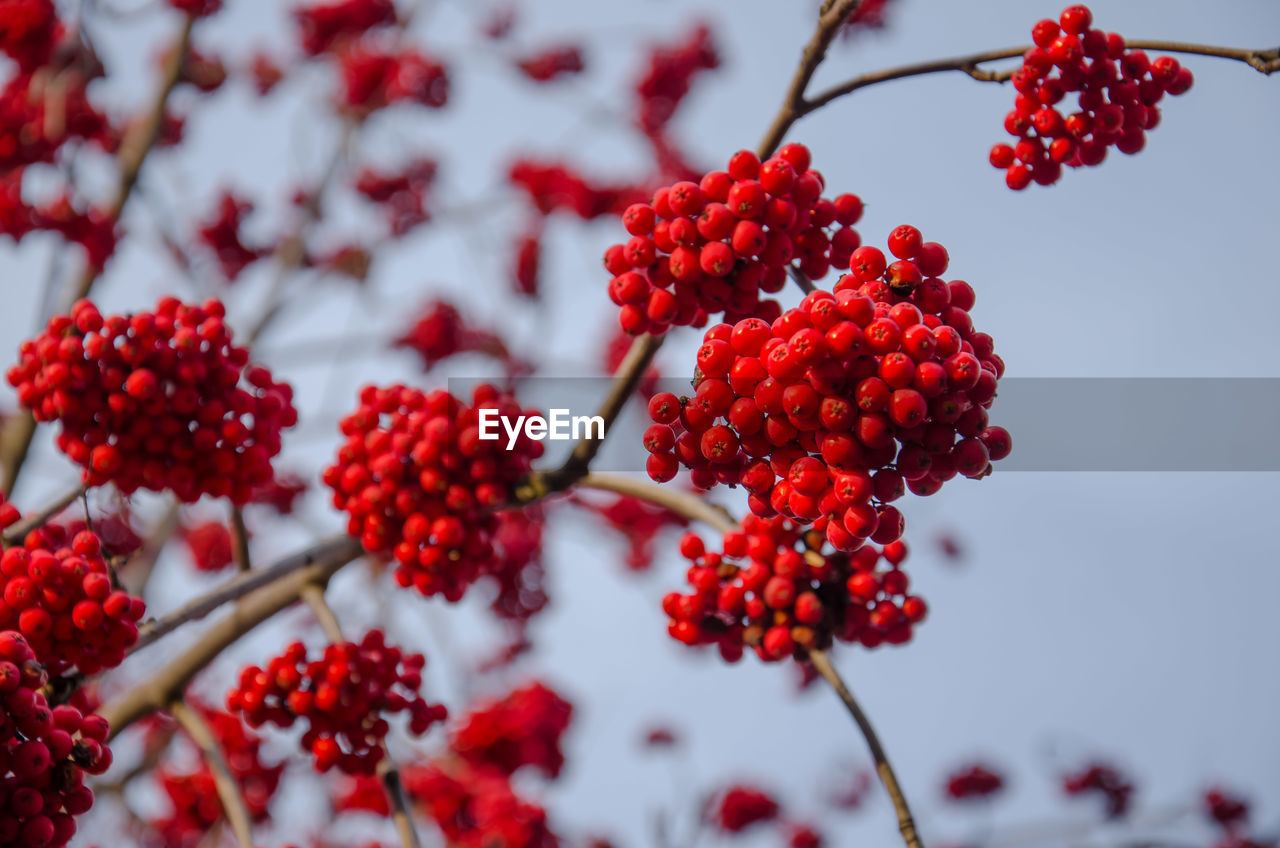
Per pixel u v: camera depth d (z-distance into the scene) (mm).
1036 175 1011
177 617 1072
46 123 1521
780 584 1051
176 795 1362
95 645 993
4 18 1522
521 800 1385
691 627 1066
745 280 964
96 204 1602
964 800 1900
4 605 985
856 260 932
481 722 1473
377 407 1084
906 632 1067
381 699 1088
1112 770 1806
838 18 1002
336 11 1948
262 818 1395
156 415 1029
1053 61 991
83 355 1021
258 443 1064
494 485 1076
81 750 967
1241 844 1671
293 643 1088
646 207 973
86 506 1028
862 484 908
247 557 1112
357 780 1466
